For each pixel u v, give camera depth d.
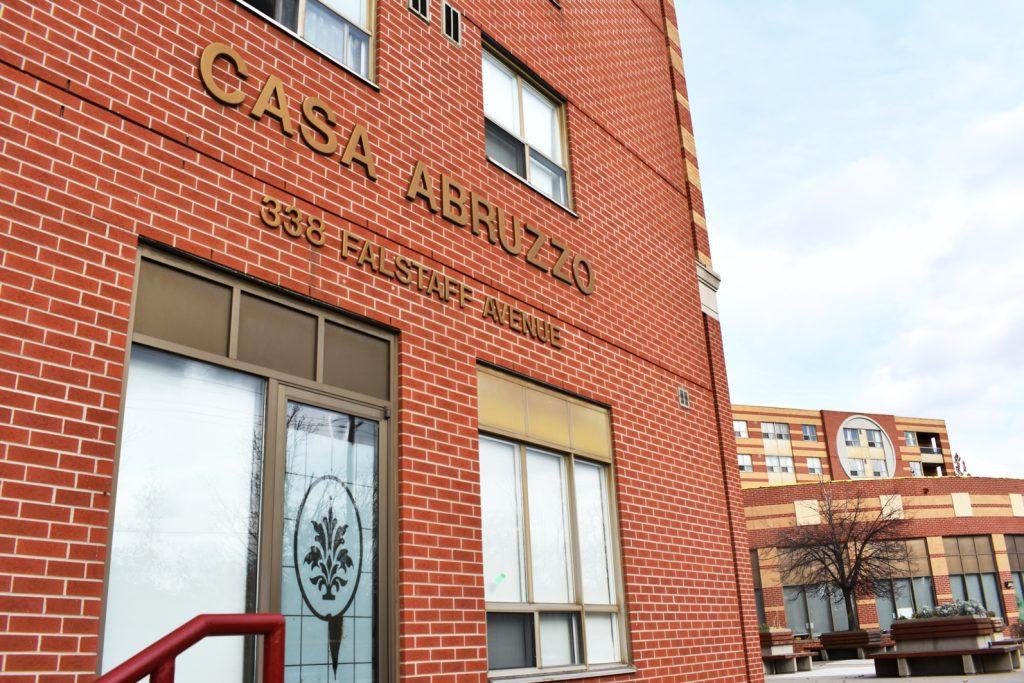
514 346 8.48
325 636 6.01
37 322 4.82
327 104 7.15
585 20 11.82
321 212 6.78
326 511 6.26
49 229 5.00
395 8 8.30
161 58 5.95
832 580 45.38
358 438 6.70
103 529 4.82
